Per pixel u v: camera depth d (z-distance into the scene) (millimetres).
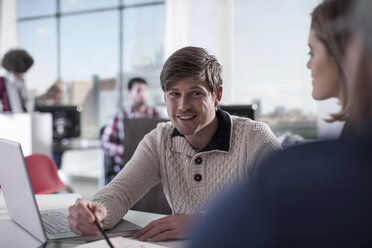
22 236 1116
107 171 3992
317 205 282
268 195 292
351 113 356
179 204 1394
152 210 1854
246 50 5055
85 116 6332
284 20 4840
